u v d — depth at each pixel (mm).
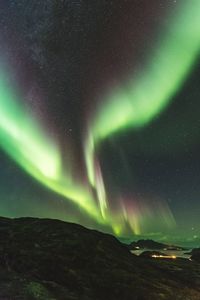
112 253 12031
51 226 13016
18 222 13625
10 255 10492
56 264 10266
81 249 11312
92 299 9188
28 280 9320
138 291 9766
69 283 9703
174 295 9984
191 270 12938
